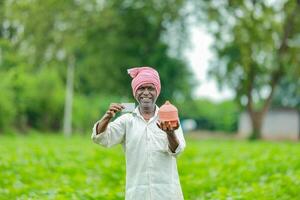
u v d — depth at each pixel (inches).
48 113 2186.3
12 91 1991.9
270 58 1881.2
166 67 2235.5
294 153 926.4
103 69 2161.7
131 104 287.6
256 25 1827.0
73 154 912.3
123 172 708.7
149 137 295.0
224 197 493.0
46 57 2044.8
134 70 301.1
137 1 2106.3
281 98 3713.1
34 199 468.1
